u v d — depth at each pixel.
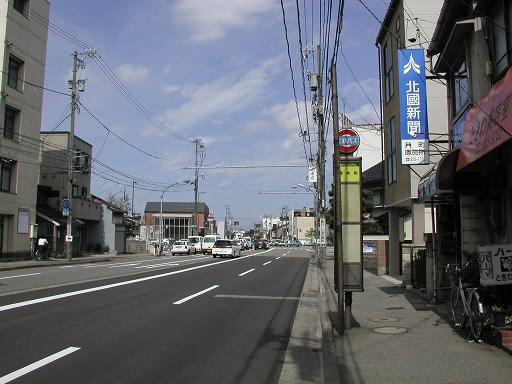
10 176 30.98
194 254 51.78
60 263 29.53
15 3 30.95
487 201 9.77
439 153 14.58
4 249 30.28
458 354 6.77
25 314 10.02
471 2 10.30
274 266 29.58
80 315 10.00
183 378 5.87
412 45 17.89
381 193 39.19
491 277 7.34
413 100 13.91
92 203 45.84
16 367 6.14
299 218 139.25
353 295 14.07
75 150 42.06
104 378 5.76
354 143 9.42
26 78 32.03
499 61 9.66
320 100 24.28
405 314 10.50
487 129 7.30
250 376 6.07
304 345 7.92
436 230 12.93
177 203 102.56
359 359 6.66
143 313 10.47
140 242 55.34
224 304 12.28
